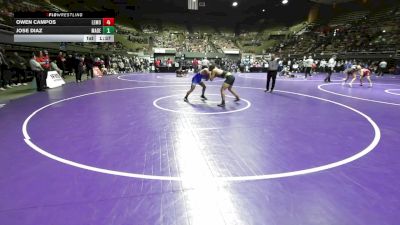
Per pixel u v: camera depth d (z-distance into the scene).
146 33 46.47
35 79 13.37
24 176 3.95
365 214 3.11
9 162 4.44
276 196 3.48
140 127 6.55
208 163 4.47
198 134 6.03
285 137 5.92
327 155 4.89
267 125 6.89
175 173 4.09
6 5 17.77
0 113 7.91
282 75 25.25
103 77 21.03
